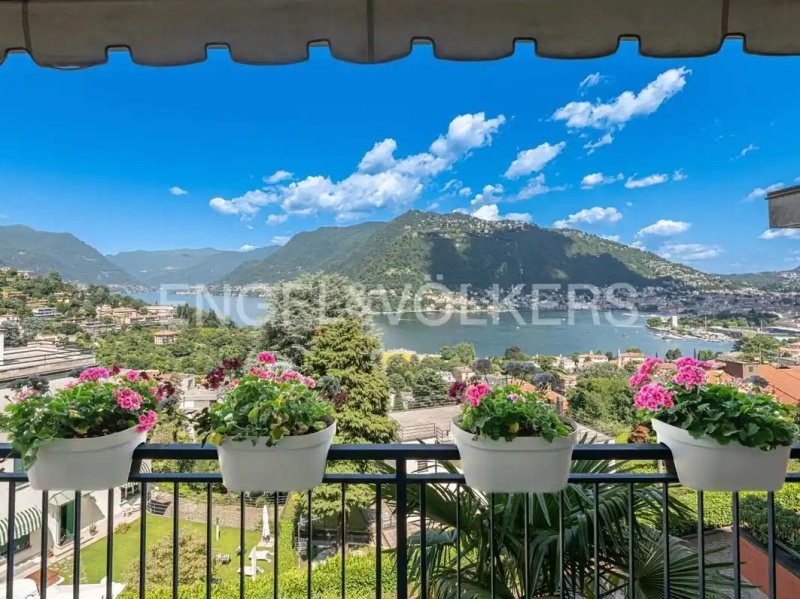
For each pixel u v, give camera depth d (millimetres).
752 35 1388
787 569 2818
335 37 1438
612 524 1760
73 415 1312
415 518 2180
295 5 1418
